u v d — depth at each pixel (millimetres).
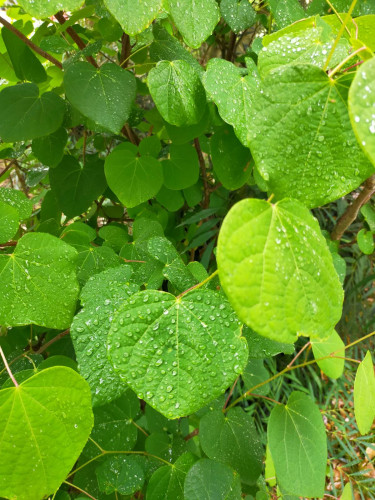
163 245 290
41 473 193
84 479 357
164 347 202
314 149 171
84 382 188
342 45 202
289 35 208
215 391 206
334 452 725
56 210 502
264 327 151
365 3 373
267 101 164
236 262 147
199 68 384
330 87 166
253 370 410
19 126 350
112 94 312
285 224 165
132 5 214
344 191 176
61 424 191
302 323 160
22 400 180
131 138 519
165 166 445
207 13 275
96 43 367
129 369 196
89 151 693
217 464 302
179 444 367
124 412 362
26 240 254
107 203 675
